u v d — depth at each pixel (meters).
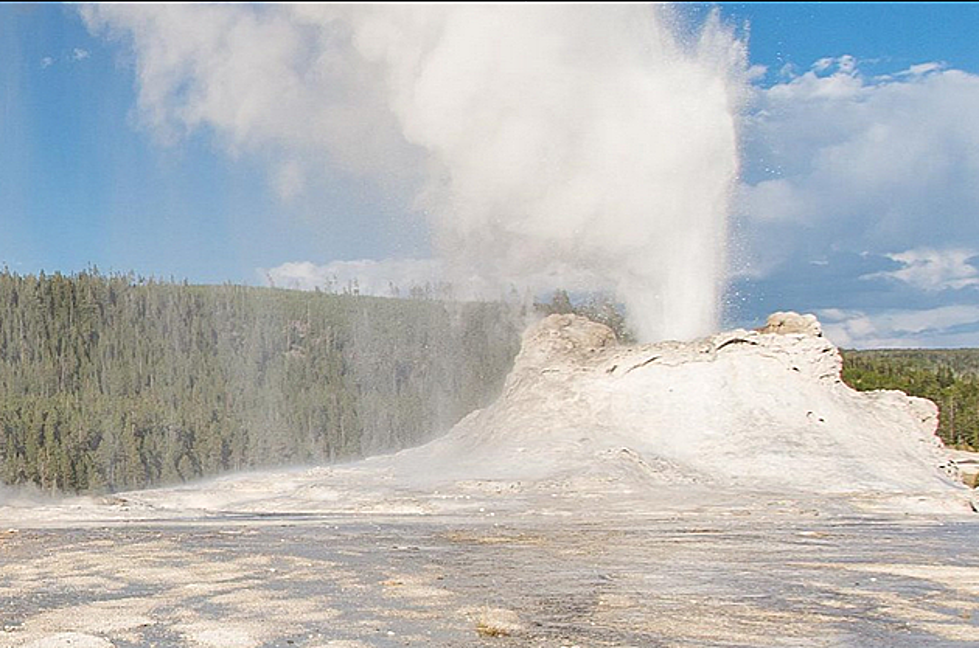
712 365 46.06
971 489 39.38
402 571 19.19
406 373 131.25
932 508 31.97
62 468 88.56
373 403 120.06
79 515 32.22
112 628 14.20
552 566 19.77
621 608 15.54
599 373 46.81
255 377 126.38
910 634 13.79
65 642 13.17
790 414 43.84
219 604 15.93
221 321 141.38
